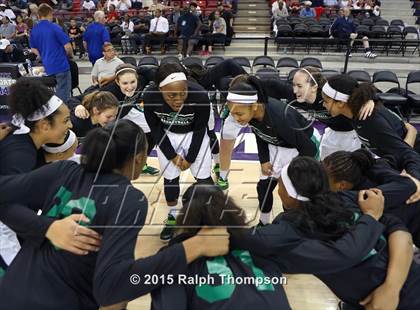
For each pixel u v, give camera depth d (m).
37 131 1.53
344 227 1.22
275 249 1.17
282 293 1.18
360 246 1.19
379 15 9.80
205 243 1.17
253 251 1.19
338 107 1.95
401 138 1.87
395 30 8.21
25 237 1.22
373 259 1.26
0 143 1.49
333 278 1.31
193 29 7.81
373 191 1.40
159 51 8.26
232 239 1.19
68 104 2.57
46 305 1.15
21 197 1.24
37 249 1.23
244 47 8.33
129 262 1.09
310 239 1.20
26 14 9.13
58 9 10.27
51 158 1.80
